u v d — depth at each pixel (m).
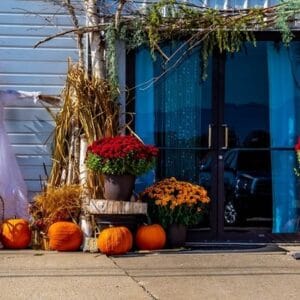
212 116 8.32
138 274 6.59
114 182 7.45
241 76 8.33
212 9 8.04
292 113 8.38
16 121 8.23
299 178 8.38
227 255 7.52
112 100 7.95
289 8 7.99
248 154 8.33
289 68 8.38
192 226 8.23
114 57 8.00
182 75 8.30
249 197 8.32
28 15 8.25
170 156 8.30
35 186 8.23
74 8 8.16
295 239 8.34
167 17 8.00
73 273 6.61
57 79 8.27
